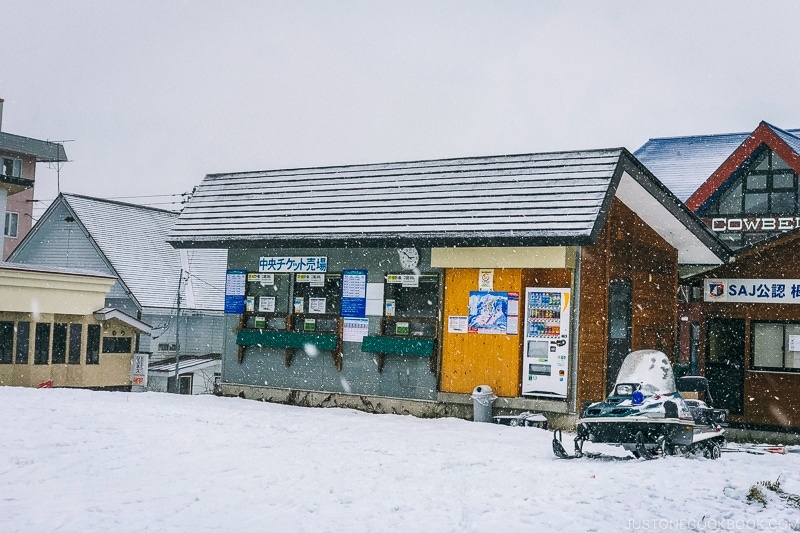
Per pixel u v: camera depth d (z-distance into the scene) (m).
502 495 8.98
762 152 27.50
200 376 40.53
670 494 9.04
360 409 19.22
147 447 11.83
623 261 18.80
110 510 8.21
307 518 7.96
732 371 20.69
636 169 17.67
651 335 20.08
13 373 29.83
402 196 19.20
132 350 35.34
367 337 19.06
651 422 11.55
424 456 11.64
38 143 54.59
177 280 44.25
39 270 30.25
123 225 45.78
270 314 20.84
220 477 9.86
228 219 21.38
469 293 17.97
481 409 17.14
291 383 20.36
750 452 14.84
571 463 11.41
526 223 16.67
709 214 28.23
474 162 19.03
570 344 16.78
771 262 20.31
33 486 9.32
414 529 7.55
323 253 20.08
